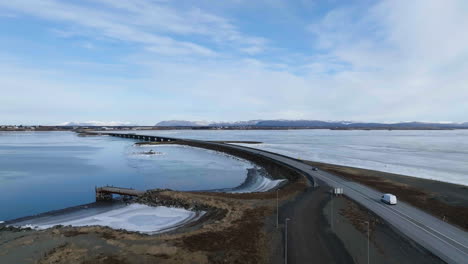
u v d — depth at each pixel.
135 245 25.78
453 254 23.75
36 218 37.94
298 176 59.72
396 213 34.25
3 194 51.50
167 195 43.97
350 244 25.59
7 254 24.31
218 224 30.95
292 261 22.59
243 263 22.38
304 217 32.91
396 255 23.56
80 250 24.75
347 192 44.94
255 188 56.06
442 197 42.94
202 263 22.36
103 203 45.25
